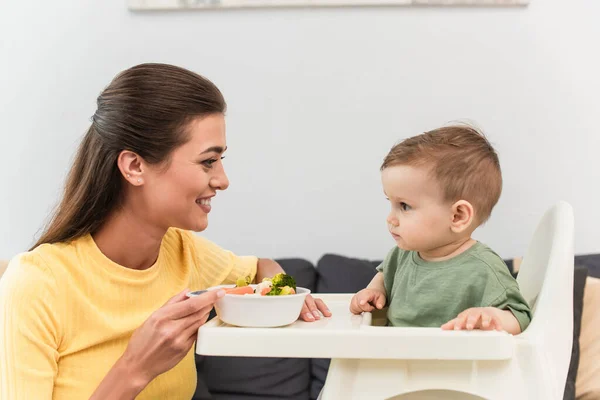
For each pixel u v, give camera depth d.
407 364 0.70
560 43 2.00
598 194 1.99
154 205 0.86
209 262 1.09
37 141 2.12
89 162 0.89
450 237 0.88
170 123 0.83
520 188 2.00
